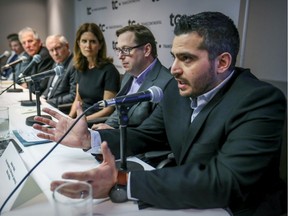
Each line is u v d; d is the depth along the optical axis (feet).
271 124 2.81
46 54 11.89
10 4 19.88
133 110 5.54
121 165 3.34
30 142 4.14
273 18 7.05
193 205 2.60
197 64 3.05
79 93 8.97
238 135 2.84
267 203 3.29
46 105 7.21
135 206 2.61
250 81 3.24
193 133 3.37
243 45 7.23
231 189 2.58
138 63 6.13
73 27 17.94
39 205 2.58
